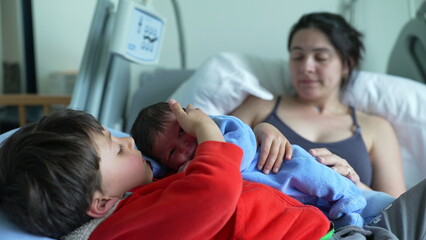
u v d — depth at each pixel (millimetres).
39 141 606
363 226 820
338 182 808
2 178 601
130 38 1131
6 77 1895
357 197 813
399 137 1469
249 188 717
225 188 579
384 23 1863
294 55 1375
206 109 1398
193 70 1758
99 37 1164
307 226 698
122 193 690
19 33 1851
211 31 1972
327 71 1328
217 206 572
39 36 1875
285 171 815
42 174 577
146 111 870
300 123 1370
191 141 820
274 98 1486
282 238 668
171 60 2020
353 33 1426
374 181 1332
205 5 1938
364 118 1439
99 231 609
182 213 574
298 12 1920
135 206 627
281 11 1924
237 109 1456
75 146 602
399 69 1689
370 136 1378
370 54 1901
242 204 661
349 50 1378
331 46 1334
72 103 1127
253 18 1943
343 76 1502
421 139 1407
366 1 1842
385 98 1460
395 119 1456
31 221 590
